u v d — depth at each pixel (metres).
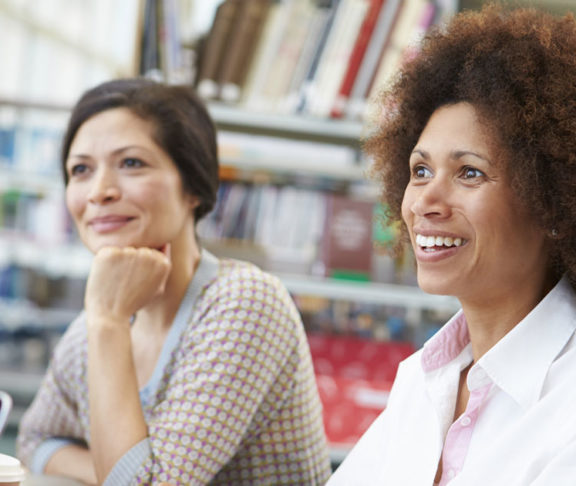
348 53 2.56
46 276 3.04
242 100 2.60
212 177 1.46
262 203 2.75
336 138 2.71
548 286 0.99
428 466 1.04
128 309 1.31
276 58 2.58
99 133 1.38
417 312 2.90
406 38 2.54
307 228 2.73
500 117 0.92
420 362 1.13
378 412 2.49
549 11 1.03
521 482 0.87
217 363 1.28
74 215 1.43
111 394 1.24
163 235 1.38
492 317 1.00
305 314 2.90
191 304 1.38
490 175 0.93
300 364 1.38
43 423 1.60
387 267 2.66
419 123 1.10
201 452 1.23
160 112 1.39
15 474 0.97
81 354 1.53
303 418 1.38
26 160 2.94
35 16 3.08
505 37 0.97
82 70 2.98
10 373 2.86
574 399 0.88
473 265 0.94
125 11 2.78
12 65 3.13
